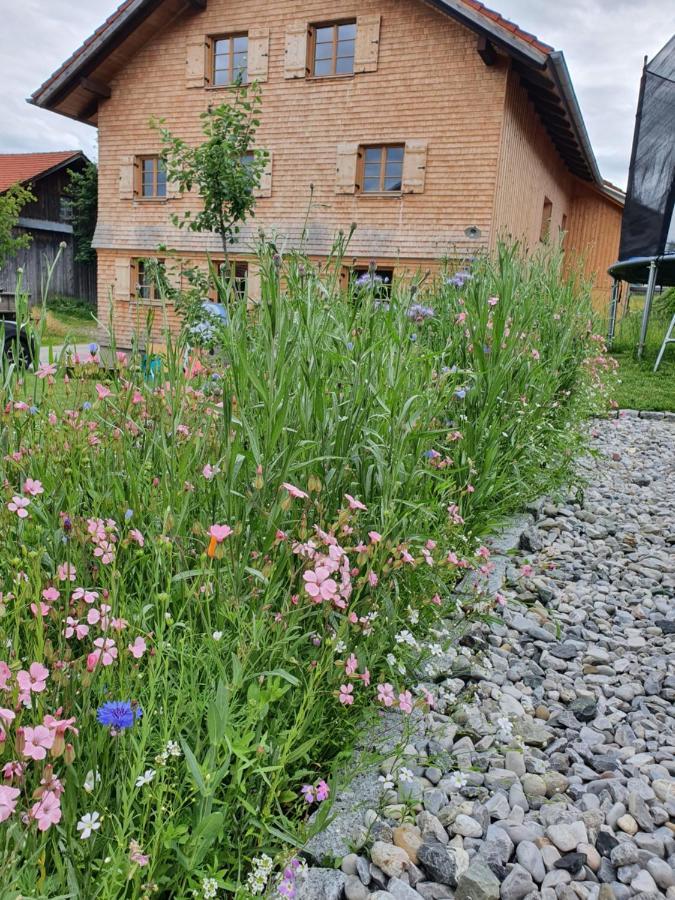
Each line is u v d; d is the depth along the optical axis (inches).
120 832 42.0
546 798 68.2
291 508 72.3
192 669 54.7
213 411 77.7
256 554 65.1
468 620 95.6
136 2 491.2
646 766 73.3
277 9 503.2
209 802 46.6
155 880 46.0
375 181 503.2
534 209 582.2
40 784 41.5
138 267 583.2
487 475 120.1
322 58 510.0
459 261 193.0
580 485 166.2
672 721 82.7
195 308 229.8
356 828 60.1
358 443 82.7
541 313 176.4
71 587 59.7
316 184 505.7
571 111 487.5
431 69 465.7
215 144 281.7
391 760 68.7
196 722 51.4
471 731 76.2
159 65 545.6
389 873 56.6
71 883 39.6
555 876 57.9
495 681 87.8
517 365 143.3
